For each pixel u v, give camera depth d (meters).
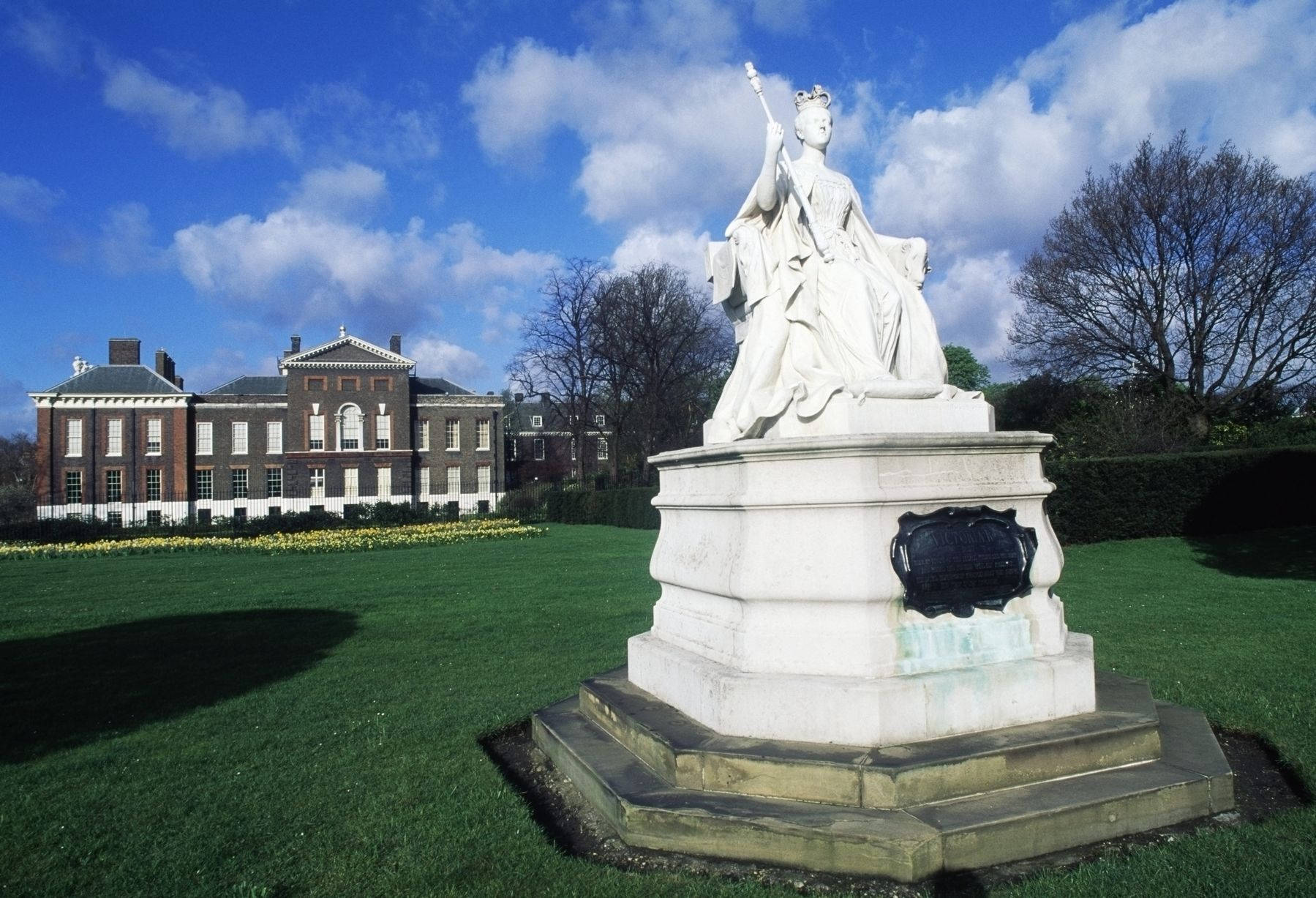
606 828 4.13
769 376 5.04
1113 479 21.44
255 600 13.23
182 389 57.53
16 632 10.77
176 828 4.28
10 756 5.55
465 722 6.12
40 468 53.38
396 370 58.53
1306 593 12.14
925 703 4.06
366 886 3.57
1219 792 4.09
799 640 4.28
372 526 33.75
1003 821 3.56
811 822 3.58
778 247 5.35
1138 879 3.35
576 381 47.12
